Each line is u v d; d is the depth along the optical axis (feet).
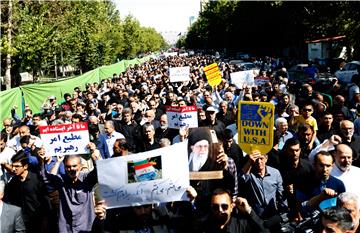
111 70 120.88
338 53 141.08
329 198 16.25
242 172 18.40
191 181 17.95
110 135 28.40
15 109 50.85
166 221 16.08
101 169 16.35
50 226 20.76
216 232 14.96
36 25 81.30
